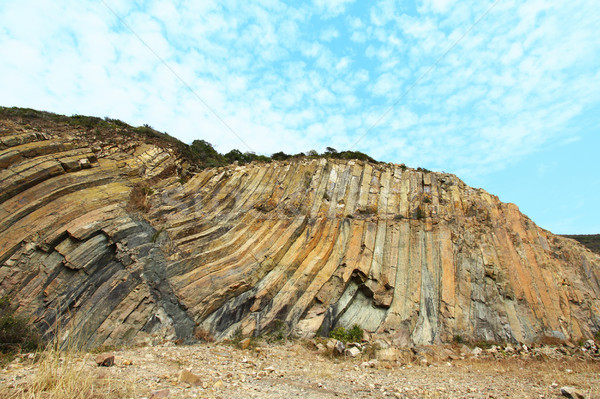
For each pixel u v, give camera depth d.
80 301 15.23
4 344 10.94
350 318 18.17
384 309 18.70
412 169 28.36
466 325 18.05
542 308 19.77
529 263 22.00
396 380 11.22
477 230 23.12
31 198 17.53
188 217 21.14
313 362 13.38
